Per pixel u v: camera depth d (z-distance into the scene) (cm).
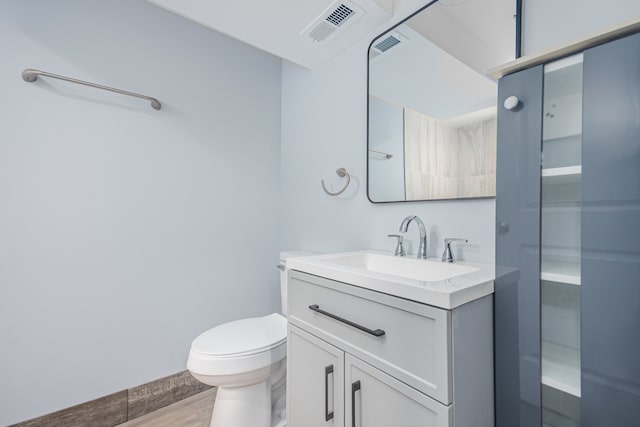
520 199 75
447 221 121
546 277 71
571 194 68
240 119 200
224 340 133
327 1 128
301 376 109
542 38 95
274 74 220
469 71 112
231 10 133
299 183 203
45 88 135
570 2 89
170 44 172
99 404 146
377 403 80
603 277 61
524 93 74
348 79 165
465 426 69
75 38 143
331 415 95
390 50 140
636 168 57
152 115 165
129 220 157
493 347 79
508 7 102
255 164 208
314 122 190
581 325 64
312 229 191
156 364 164
